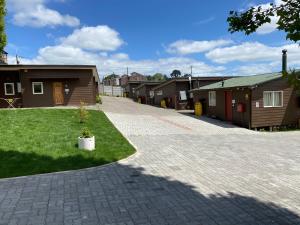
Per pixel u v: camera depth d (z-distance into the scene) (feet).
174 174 27.53
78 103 86.99
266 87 65.26
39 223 17.30
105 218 17.97
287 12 12.00
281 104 67.26
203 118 80.07
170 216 18.28
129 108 103.55
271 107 66.18
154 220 17.70
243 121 67.10
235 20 13.96
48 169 28.14
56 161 30.63
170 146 41.29
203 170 29.12
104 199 21.07
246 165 31.37
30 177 26.11
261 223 17.47
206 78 112.37
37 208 19.47
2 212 18.86
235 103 70.38
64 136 42.42
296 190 23.40
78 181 25.14
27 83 83.35
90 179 25.73
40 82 84.48
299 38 11.71
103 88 225.76
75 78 86.02
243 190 23.30
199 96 91.40
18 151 33.50
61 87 86.12
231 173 28.17
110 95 222.07
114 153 34.96
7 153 32.63
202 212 18.92
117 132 49.39
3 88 84.28
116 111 87.15
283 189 23.63
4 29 84.33
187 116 83.97
